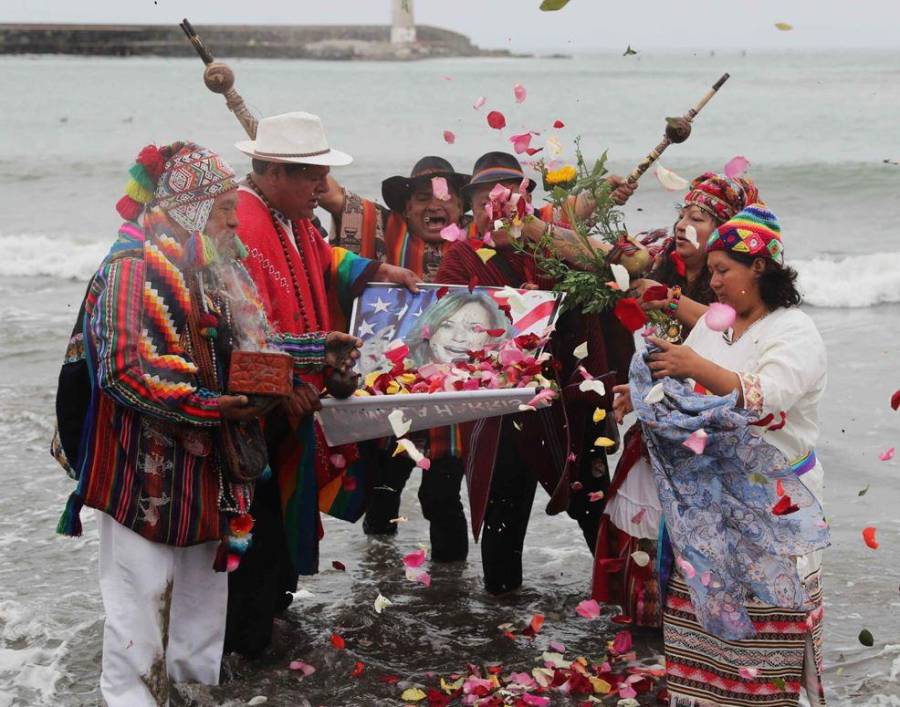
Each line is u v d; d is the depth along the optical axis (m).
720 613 3.64
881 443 7.17
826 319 11.26
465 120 36.12
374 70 89.06
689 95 46.00
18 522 6.05
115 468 3.76
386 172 22.81
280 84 61.00
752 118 32.56
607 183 4.61
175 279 3.73
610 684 4.31
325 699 4.27
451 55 173.12
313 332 4.41
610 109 39.44
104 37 126.75
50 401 8.15
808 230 15.97
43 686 4.33
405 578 5.50
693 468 3.69
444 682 4.39
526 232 4.63
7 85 58.00
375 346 4.82
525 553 5.80
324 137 4.45
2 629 4.80
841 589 5.14
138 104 45.72
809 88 48.81
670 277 4.54
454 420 4.28
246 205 4.42
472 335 4.80
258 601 4.46
